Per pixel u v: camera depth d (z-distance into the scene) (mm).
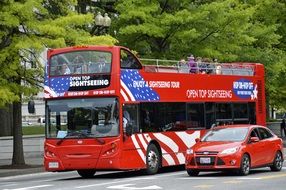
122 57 24453
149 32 37281
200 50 38688
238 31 40312
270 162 25109
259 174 23984
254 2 47344
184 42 38156
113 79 23969
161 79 26531
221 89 30016
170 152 26547
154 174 25500
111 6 41812
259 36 46156
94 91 24141
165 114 26516
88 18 31141
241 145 23203
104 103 23969
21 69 30422
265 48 47438
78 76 24422
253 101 32094
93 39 30812
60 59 24859
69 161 24047
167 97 26750
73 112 24297
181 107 27484
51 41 29375
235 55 40750
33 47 28578
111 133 23703
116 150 23578
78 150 23938
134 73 24969
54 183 22875
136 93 24953
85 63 24422
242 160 23016
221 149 22844
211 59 39188
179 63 29000
